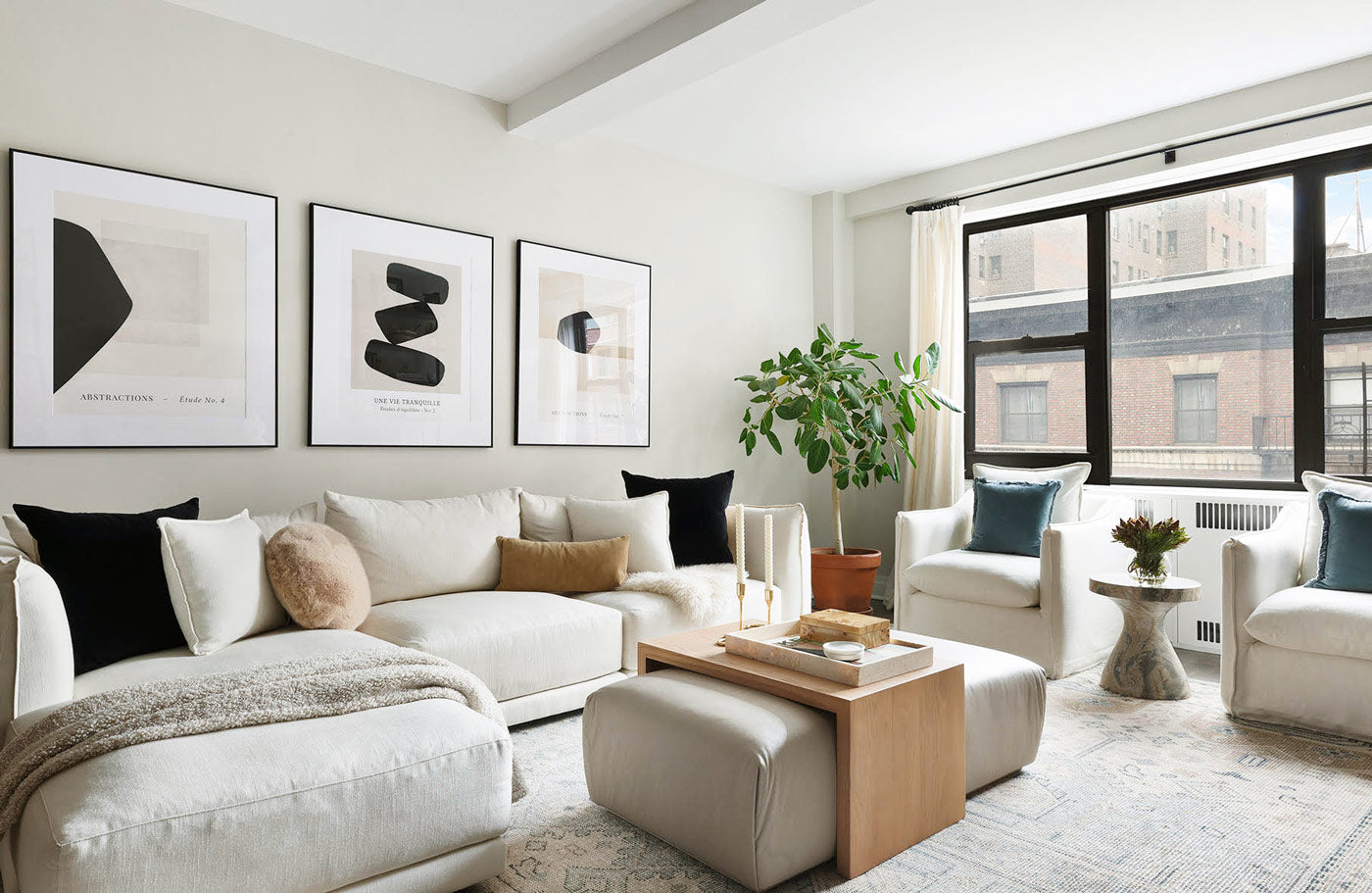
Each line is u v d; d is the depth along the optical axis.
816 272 5.48
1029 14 3.13
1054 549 3.55
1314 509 3.45
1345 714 2.79
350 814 1.64
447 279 3.76
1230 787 2.43
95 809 1.42
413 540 3.20
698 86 3.78
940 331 4.99
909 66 3.58
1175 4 3.07
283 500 3.32
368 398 3.53
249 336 3.21
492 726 1.91
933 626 3.97
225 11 3.11
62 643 1.96
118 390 2.93
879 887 1.89
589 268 4.29
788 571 3.82
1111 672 3.38
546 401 4.12
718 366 4.93
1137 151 4.22
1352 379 3.86
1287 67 3.61
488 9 3.10
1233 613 3.04
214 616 2.35
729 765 1.87
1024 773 2.54
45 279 2.79
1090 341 4.70
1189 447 4.40
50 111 2.80
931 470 5.05
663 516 3.81
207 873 1.48
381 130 3.57
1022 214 4.96
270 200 3.25
